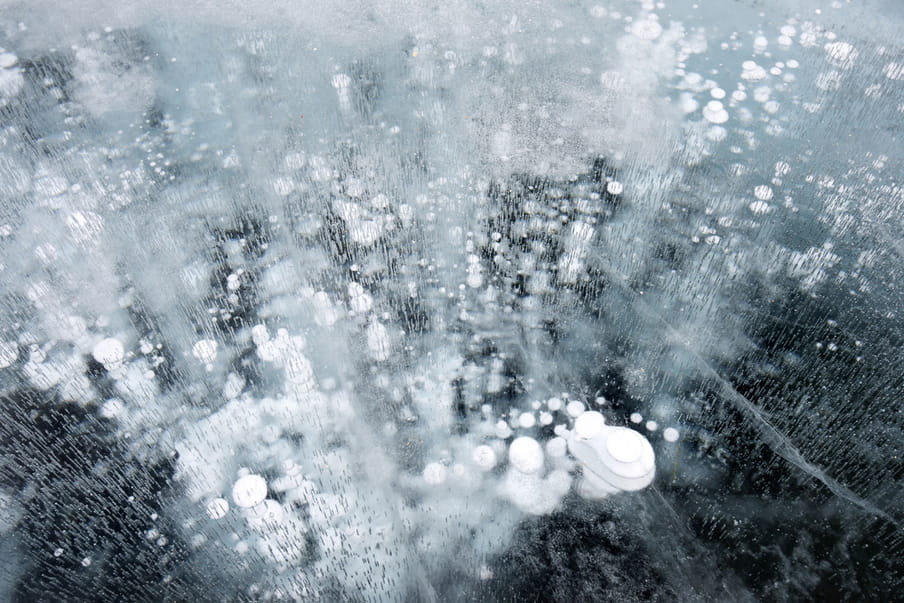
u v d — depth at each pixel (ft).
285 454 8.66
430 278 10.66
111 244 11.23
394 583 7.43
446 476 8.34
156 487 8.33
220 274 10.82
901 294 9.89
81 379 9.50
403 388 9.34
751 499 8.02
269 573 7.52
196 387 9.40
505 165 12.19
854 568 7.41
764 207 11.14
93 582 7.43
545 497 8.12
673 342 9.68
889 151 11.80
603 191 11.73
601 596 7.32
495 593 7.36
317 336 9.98
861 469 8.20
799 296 10.01
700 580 7.39
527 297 10.36
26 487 8.29
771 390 9.02
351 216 11.48
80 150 12.69
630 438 8.05
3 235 11.32
